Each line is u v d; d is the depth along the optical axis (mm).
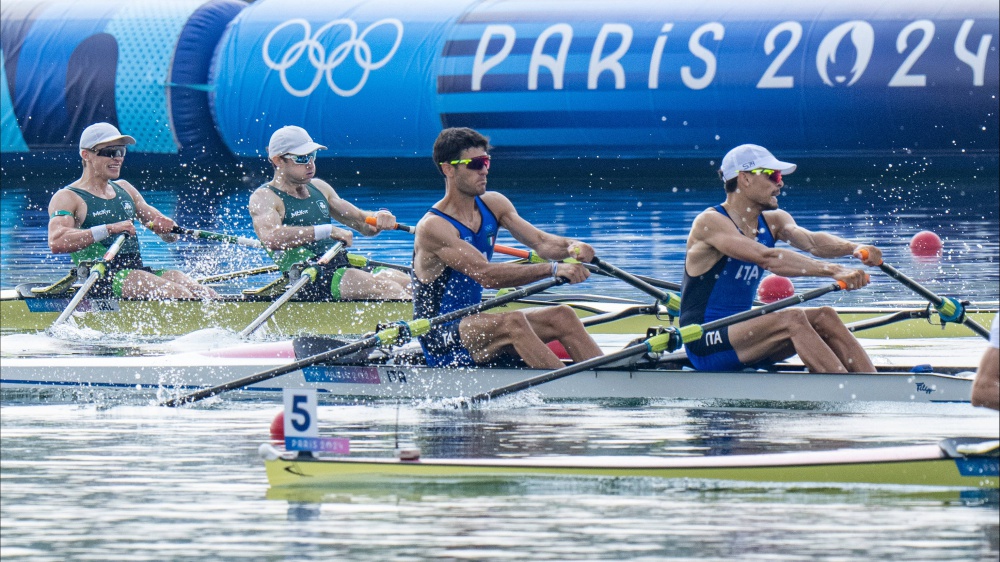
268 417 30984
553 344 33312
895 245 68562
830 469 22672
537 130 105938
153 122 114312
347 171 116375
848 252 31859
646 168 112688
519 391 32438
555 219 82375
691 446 26188
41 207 97500
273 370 32938
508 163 112625
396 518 20906
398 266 49406
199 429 29312
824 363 30875
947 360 36562
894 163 107062
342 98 109500
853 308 44812
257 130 112250
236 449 26797
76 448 27016
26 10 118562
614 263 62469
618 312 38000
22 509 21906
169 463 25359
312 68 110125
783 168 31266
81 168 119500
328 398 33688
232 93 112625
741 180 31578
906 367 32562
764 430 27812
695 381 31828
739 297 32219
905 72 97562
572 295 47969
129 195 49500
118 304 48812
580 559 18719
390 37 108625
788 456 23203
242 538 20031
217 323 48406
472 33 106500
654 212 85812
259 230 47156
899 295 54031
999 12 97062
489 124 106750
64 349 42312
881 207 86312
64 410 32188
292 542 19766
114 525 20875
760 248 31016
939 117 97625
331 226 46812
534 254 40219
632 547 19203
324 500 22094
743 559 18578
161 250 73875
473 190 32062
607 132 104500
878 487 22453
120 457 26016
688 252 32281
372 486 22891
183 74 113188
